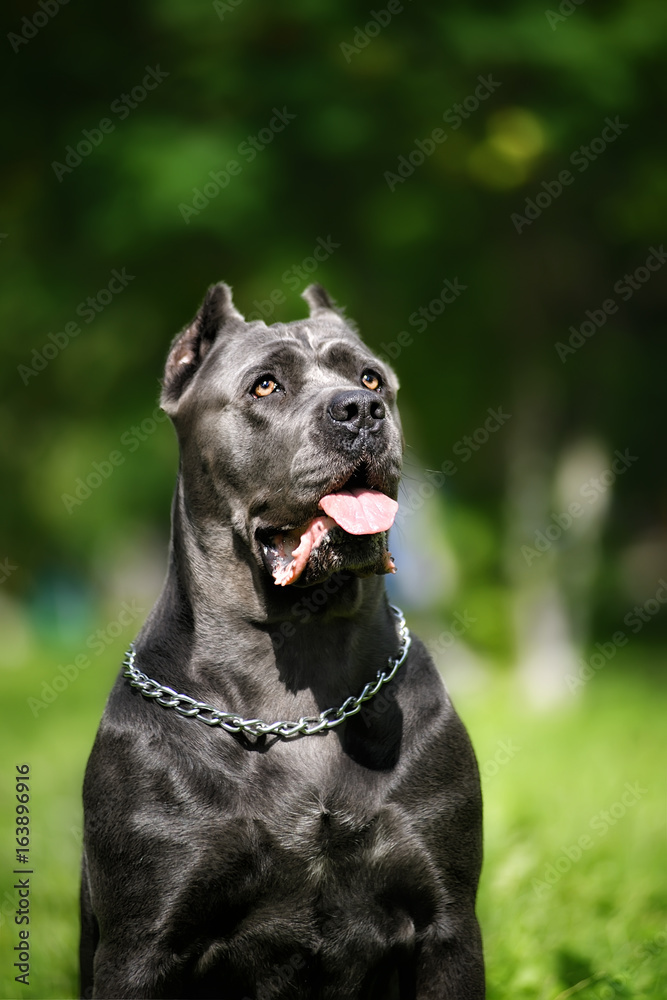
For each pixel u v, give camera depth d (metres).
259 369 5.40
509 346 17.95
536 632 17.97
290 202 15.10
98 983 4.98
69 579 32.44
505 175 15.85
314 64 14.62
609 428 19.92
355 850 4.99
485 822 8.78
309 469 5.09
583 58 14.63
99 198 14.88
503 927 6.93
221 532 5.40
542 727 14.34
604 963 6.54
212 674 5.31
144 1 15.34
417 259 15.77
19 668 24.58
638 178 16.02
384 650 5.40
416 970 5.13
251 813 4.95
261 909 5.00
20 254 16.42
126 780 5.01
